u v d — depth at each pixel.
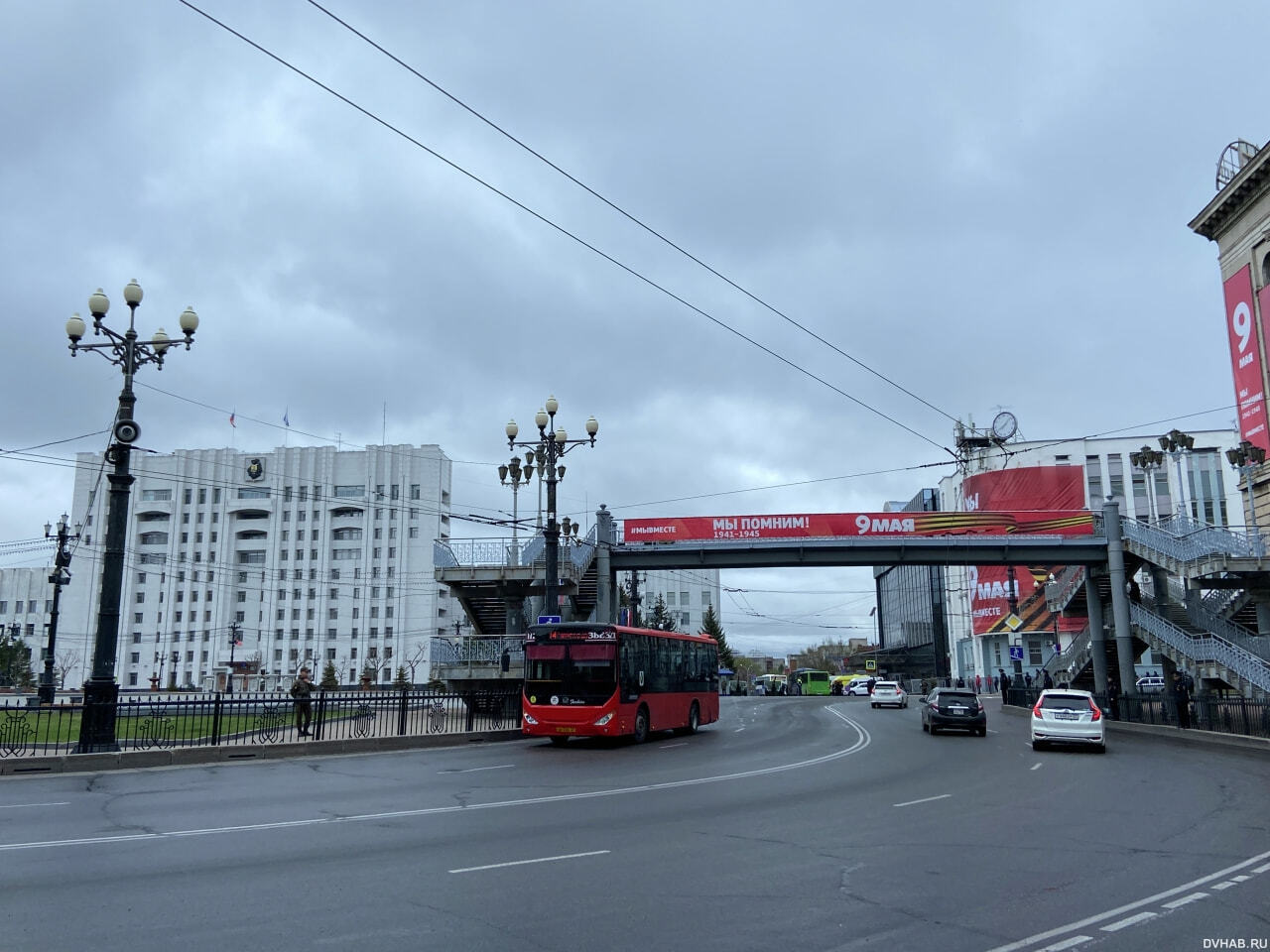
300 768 19.09
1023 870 9.18
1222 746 26.41
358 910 7.43
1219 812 13.22
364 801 13.80
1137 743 27.70
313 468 115.88
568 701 25.42
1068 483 70.81
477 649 35.66
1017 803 14.05
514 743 27.06
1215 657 33.84
